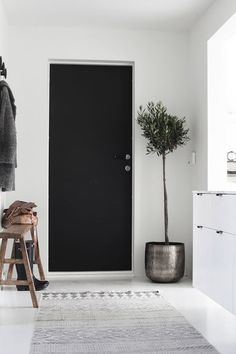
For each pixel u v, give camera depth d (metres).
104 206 5.32
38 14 4.87
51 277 5.16
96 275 5.25
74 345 2.85
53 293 4.31
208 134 4.68
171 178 5.28
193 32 5.15
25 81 5.17
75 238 5.28
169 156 5.28
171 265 4.79
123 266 5.30
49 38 5.21
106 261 5.30
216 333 3.11
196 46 5.05
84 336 3.02
